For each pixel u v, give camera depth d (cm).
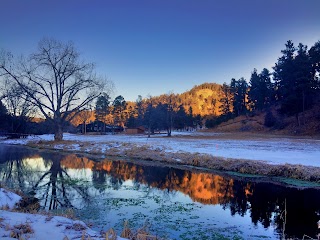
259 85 10150
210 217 1084
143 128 10531
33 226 704
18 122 7056
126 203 1264
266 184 1680
